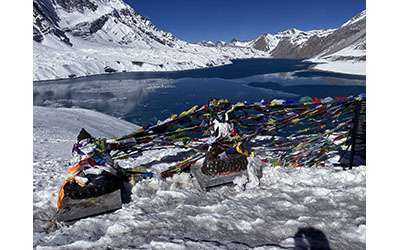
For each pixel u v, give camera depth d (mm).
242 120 6527
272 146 7898
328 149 7219
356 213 4812
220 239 4227
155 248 3895
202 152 6418
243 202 5289
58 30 185125
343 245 4059
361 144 7000
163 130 6379
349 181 5996
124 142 6062
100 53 142375
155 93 57656
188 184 6059
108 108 43625
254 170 6016
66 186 5102
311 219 4641
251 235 4344
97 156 5422
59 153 11641
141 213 4910
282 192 5625
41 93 61031
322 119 6906
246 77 89625
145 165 7719
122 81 83500
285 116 6695
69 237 4281
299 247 3979
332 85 62531
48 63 103625
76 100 51812
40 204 5320
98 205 4945
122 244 4074
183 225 4559
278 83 70000
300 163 7227
